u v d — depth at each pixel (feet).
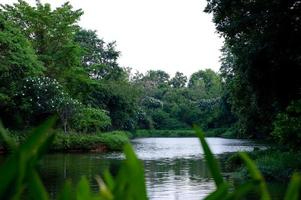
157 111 222.28
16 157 1.20
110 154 83.10
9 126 83.05
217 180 1.64
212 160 1.68
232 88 80.74
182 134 203.92
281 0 48.34
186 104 224.53
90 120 114.01
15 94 84.53
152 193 33.60
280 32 49.83
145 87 240.73
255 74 53.88
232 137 178.81
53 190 34.12
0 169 1.18
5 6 109.70
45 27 109.91
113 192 1.37
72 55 110.63
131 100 156.35
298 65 52.29
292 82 54.19
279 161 42.32
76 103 99.96
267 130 90.07
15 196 1.18
